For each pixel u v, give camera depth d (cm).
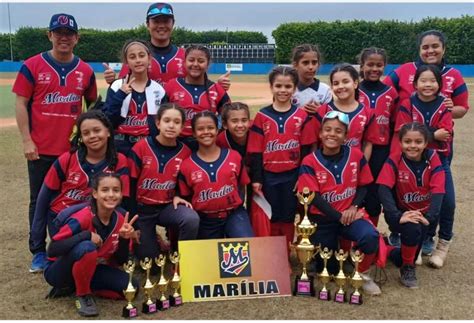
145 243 478
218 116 518
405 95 546
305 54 516
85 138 441
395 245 547
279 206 498
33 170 508
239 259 437
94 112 446
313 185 461
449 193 504
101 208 415
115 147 477
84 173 451
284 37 4412
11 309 413
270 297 432
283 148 485
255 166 489
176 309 413
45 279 441
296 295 437
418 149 462
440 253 512
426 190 480
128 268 402
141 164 467
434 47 534
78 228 404
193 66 497
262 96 2400
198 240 436
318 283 466
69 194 456
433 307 418
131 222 423
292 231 514
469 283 468
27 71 495
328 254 434
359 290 447
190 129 507
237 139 497
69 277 412
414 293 446
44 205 461
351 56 4266
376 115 517
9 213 670
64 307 419
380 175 481
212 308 414
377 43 4172
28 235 591
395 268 505
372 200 530
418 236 448
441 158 508
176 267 420
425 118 506
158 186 470
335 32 4253
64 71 502
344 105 500
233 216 475
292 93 489
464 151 1122
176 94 506
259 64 4531
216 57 5066
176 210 460
